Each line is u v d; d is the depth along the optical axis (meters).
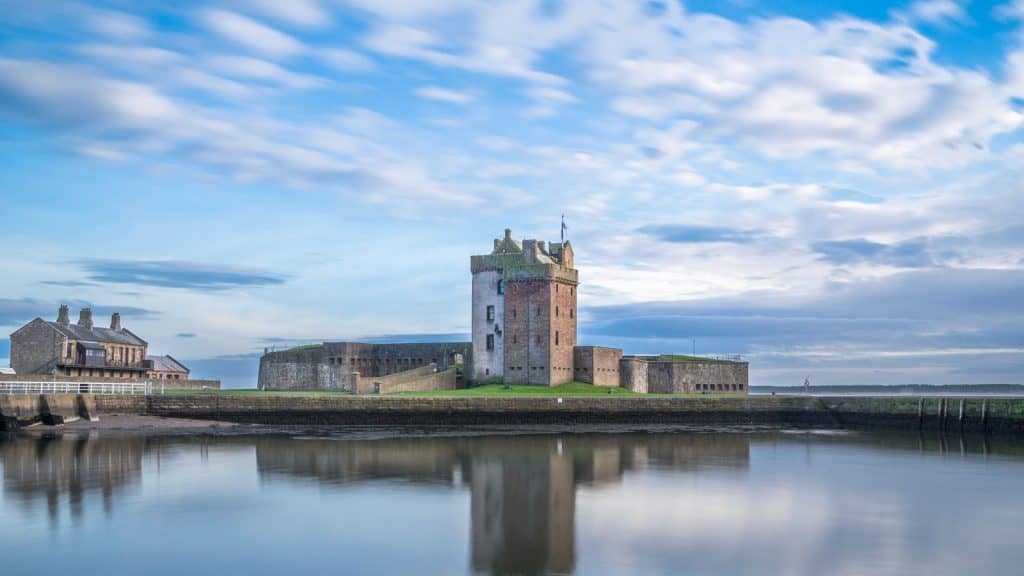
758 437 86.44
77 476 55.56
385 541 39.09
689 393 128.25
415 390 110.69
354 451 69.94
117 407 94.88
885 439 84.81
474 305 124.00
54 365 119.88
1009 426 90.56
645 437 85.56
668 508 46.12
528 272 118.81
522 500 48.22
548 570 34.94
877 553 37.50
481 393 106.12
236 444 74.88
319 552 37.38
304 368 128.38
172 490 50.78
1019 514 45.19
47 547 38.00
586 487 52.56
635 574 34.47
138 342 141.88
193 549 37.78
